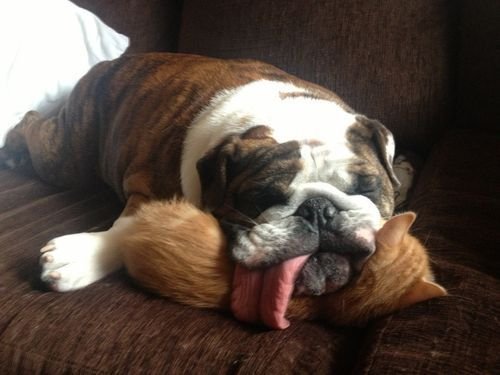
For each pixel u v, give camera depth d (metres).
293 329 0.57
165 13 1.25
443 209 0.75
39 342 0.56
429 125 1.02
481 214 0.73
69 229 0.79
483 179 0.81
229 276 0.59
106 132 0.96
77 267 0.63
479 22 0.99
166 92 0.88
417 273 0.56
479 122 1.02
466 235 0.69
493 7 0.98
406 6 1.01
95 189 0.99
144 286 0.62
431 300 0.56
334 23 1.04
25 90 1.04
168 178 0.81
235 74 0.88
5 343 0.57
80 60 1.12
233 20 1.11
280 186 0.64
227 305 0.59
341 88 1.04
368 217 0.60
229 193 0.68
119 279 0.65
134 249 0.61
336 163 0.67
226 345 0.54
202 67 0.91
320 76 1.05
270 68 0.92
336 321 0.58
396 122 1.02
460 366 0.48
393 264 0.56
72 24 1.12
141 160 0.84
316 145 0.69
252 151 0.68
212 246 0.60
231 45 1.11
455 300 0.56
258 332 0.56
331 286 0.57
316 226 0.59
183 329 0.56
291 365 0.52
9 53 1.03
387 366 0.49
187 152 0.79
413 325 0.53
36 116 1.03
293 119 0.73
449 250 0.66
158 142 0.84
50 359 0.55
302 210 0.61
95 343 0.55
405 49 1.01
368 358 0.50
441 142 0.97
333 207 0.61
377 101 1.02
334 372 0.52
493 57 0.99
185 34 1.17
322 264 0.57
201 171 0.69
